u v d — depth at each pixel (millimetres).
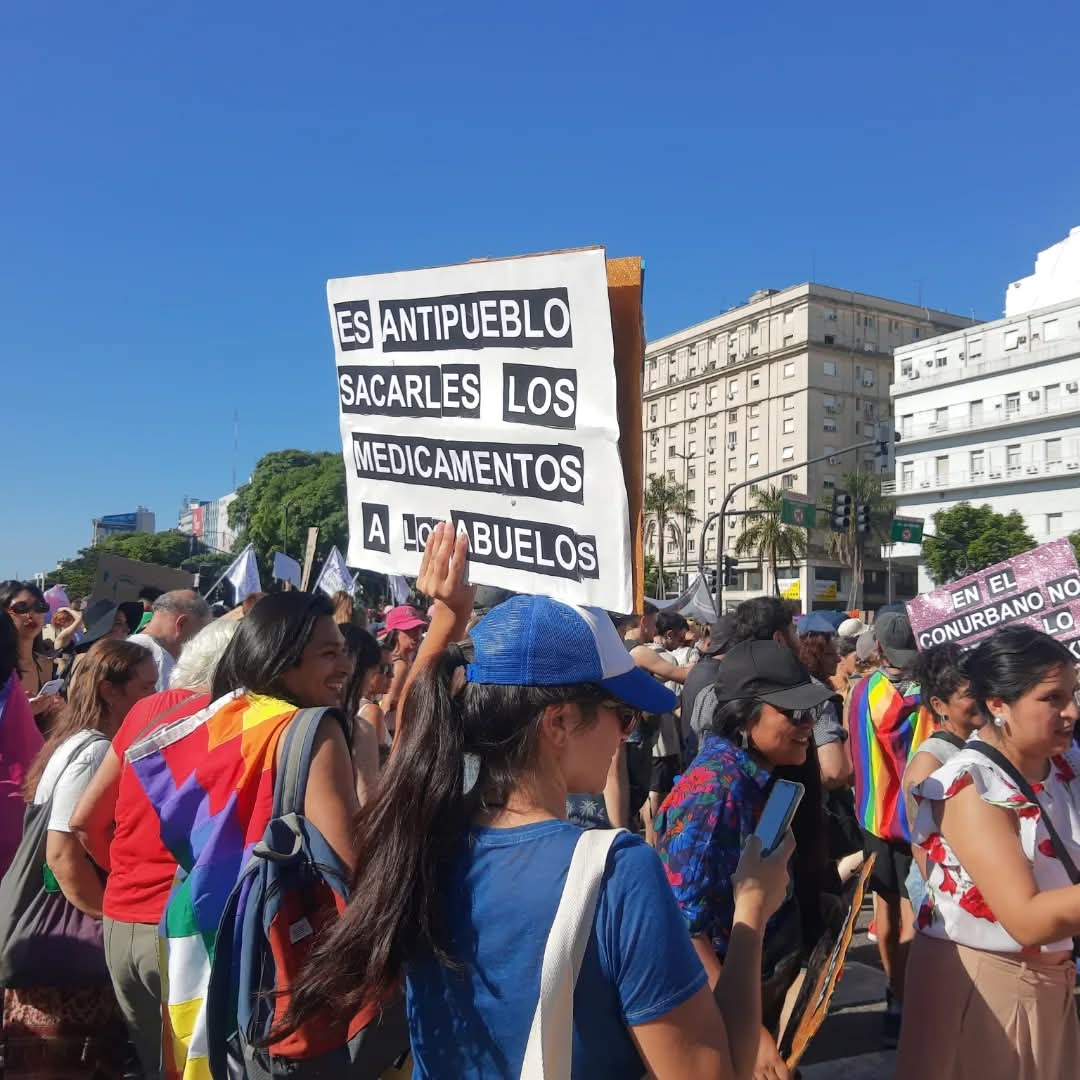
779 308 65750
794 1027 2172
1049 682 2457
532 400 2428
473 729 1562
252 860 2016
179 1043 2195
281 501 63094
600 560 2301
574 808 3059
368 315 2805
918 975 2676
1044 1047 2500
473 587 2543
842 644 7105
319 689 2576
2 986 3143
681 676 5789
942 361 57156
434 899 1473
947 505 56125
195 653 3109
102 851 2865
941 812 2545
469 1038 1410
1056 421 50500
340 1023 1917
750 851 1739
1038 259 55812
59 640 8750
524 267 2434
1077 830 2596
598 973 1359
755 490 63719
